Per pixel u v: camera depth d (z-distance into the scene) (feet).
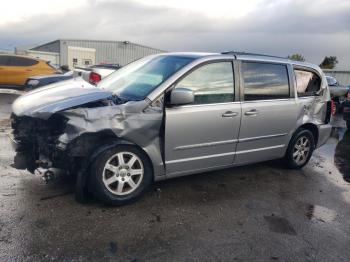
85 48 125.29
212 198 13.82
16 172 14.82
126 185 12.43
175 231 11.01
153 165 12.80
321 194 15.43
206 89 13.69
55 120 12.21
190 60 13.79
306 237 11.37
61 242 9.88
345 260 10.27
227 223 11.84
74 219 11.20
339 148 25.99
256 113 15.17
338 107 50.67
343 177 18.34
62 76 34.55
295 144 17.80
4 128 23.63
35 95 13.85
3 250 9.28
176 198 13.50
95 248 9.74
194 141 13.43
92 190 11.87
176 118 12.71
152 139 12.56
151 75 13.91
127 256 9.51
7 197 12.37
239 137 14.88
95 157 11.57
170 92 12.42
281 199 14.39
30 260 8.98
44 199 12.42
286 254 10.28
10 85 45.16
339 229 12.16
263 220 12.30
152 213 12.08
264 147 16.20
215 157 14.34
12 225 10.53
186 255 9.77
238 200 13.87
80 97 11.95
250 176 16.94
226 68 14.40
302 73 17.67
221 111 13.92
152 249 9.92
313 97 18.07
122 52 131.44
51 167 12.03
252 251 10.27
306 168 19.25
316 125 18.44
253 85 15.24
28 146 13.41
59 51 122.52
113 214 11.75
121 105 11.94
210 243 10.49
